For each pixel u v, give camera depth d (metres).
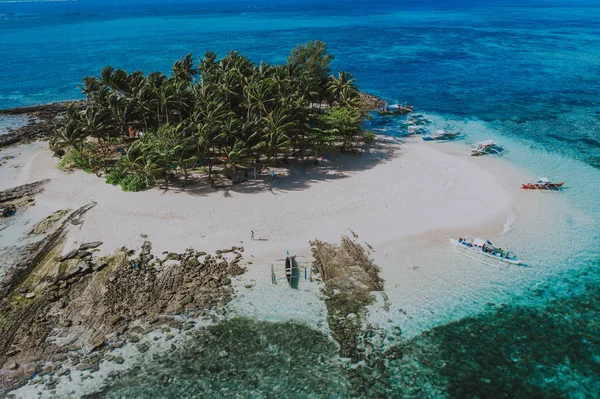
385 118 79.81
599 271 38.34
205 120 51.88
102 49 150.88
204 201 47.97
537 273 38.09
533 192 51.38
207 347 30.69
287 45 156.88
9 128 73.12
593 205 48.56
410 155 62.03
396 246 41.16
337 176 54.72
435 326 32.62
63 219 44.38
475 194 50.62
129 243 40.78
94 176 54.06
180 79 69.12
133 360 29.67
